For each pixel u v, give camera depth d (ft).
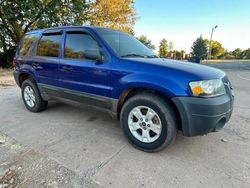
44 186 7.48
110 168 8.59
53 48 13.20
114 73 10.10
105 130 12.34
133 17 77.66
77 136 11.53
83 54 11.46
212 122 8.56
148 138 9.77
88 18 65.00
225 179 8.00
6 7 49.29
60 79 12.64
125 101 10.43
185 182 7.80
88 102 11.62
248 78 41.88
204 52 199.72
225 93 9.39
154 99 9.25
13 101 19.08
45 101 15.23
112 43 11.03
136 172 8.34
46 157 9.34
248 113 15.92
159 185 7.63
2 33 56.13
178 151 9.99
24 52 15.56
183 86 8.58
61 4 54.44
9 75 40.73
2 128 12.62
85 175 8.12
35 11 50.52
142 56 11.44
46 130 12.33
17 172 8.25
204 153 9.86
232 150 10.16
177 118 9.27
